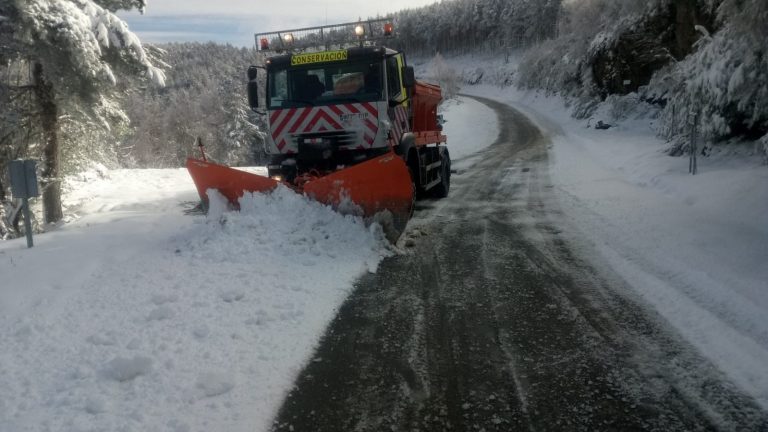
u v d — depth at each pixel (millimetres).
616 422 2955
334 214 6656
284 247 6117
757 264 5320
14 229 12703
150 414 3070
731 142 11828
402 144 8312
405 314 4625
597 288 5098
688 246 6172
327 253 6117
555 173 14320
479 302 4859
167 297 4746
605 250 6363
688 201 8906
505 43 89750
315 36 8258
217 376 3402
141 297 4840
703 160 11758
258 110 8195
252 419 3055
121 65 12438
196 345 3904
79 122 13562
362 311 4703
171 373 3514
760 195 7688
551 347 3900
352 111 7590
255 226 6465
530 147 23266
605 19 34594
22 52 11289
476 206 9844
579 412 3062
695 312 4359
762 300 4422
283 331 4199
